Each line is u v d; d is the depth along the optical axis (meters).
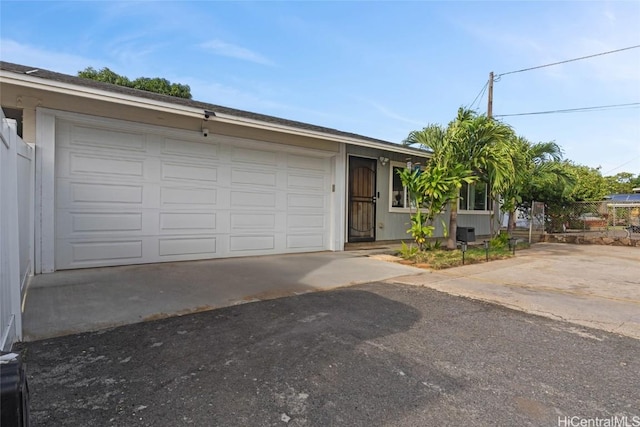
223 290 4.91
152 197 6.60
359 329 3.58
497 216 15.00
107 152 6.12
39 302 4.11
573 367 2.84
